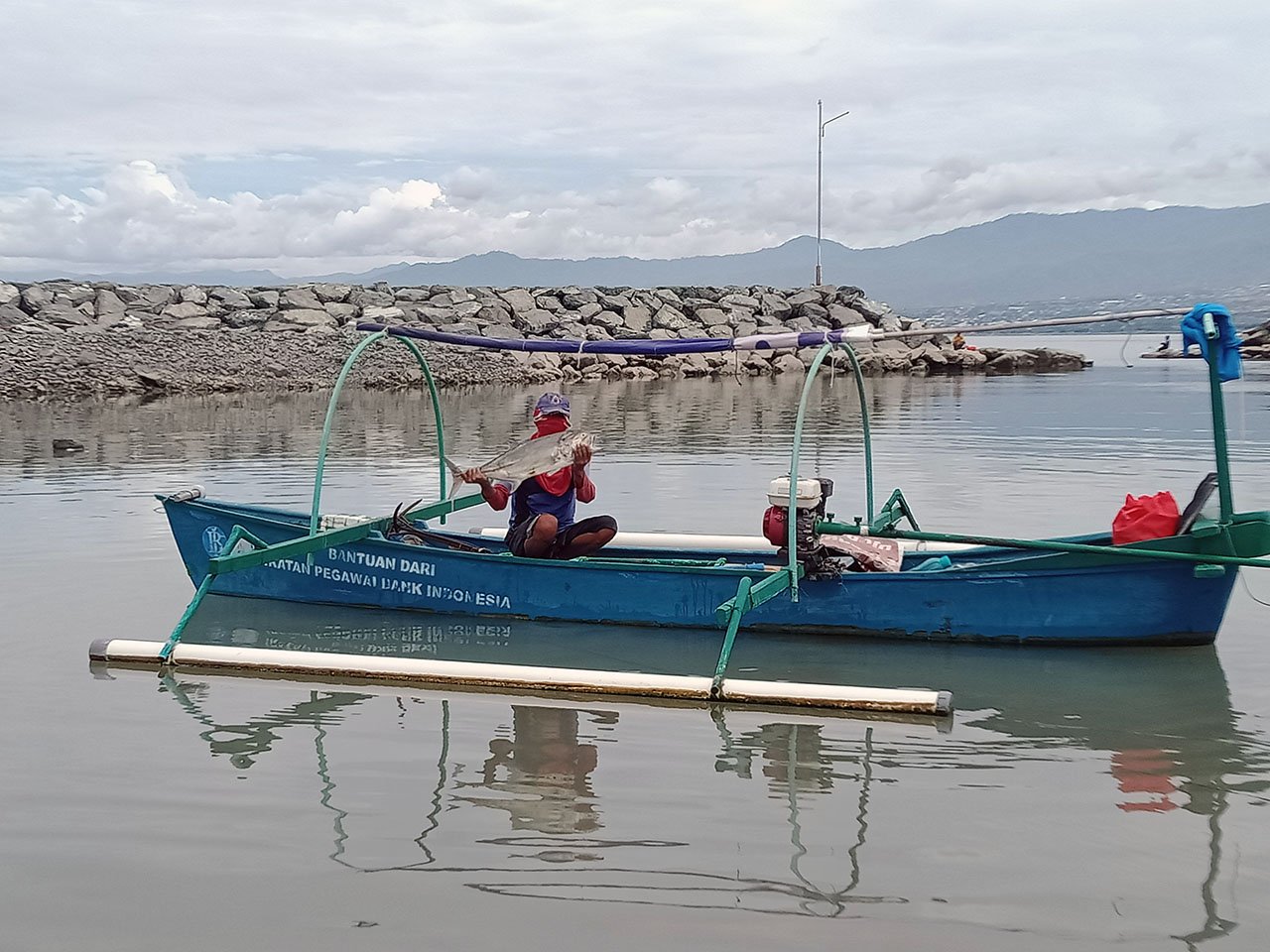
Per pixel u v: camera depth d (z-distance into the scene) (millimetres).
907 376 41500
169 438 20281
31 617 8734
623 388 35312
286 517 9656
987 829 5078
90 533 11727
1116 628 7867
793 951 4066
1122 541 7871
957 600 8031
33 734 6285
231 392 31094
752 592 7387
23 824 5102
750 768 5832
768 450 18797
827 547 8562
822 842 4938
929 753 6051
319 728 6422
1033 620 7961
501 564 8742
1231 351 7367
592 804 5344
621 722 6551
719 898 4441
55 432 21141
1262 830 5055
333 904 4387
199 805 5312
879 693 6688
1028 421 23203
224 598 9469
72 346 32219
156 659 7562
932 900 4426
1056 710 6738
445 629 8625
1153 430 21141
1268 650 7914
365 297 43562
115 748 6078
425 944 4105
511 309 44406
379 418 24375
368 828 5070
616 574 8508
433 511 9938
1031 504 13320
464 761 5922
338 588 9227
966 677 7383
